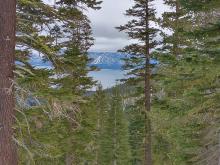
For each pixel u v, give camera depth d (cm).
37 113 967
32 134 996
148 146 2458
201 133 1419
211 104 1139
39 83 897
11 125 769
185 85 1138
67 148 2050
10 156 765
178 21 2120
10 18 766
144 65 2453
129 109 2645
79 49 1975
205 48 1077
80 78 1984
